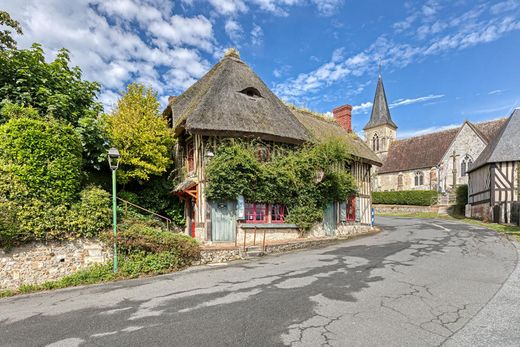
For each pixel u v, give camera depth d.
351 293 5.75
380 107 50.09
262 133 11.77
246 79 14.12
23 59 9.74
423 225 18.45
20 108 8.50
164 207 13.57
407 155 41.00
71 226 7.92
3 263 7.17
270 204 12.49
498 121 34.59
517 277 6.52
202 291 6.30
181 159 13.80
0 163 7.50
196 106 11.89
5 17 9.30
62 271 7.80
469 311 4.77
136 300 5.91
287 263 8.73
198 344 3.94
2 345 4.18
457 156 34.03
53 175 7.95
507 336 3.95
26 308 5.80
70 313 5.34
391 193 35.41
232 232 11.47
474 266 7.54
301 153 12.96
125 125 11.75
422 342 3.84
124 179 11.92
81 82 11.21
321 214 13.62
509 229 14.92
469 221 21.14
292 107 17.02
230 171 11.06
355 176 17.00
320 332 4.17
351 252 9.95
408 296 5.51
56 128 8.20
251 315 4.84
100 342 4.12
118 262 8.28
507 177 20.33
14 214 7.25
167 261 8.57
